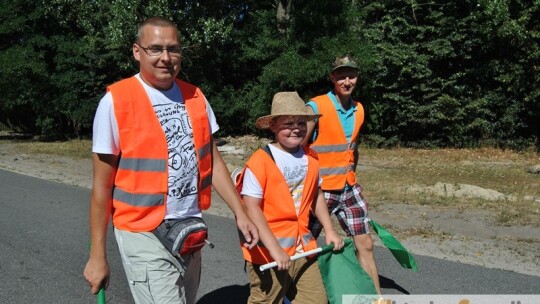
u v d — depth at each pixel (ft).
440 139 55.62
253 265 11.57
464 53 53.93
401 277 17.85
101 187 9.15
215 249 21.31
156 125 9.27
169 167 9.31
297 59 55.52
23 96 67.21
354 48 53.93
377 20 58.13
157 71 9.29
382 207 28.17
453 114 53.47
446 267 18.83
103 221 9.21
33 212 27.71
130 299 16.35
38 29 68.39
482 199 29.81
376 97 55.67
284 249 11.54
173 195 9.38
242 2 66.74
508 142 53.93
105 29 58.85
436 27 53.93
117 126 9.05
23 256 20.39
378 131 57.11
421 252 20.62
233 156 51.93
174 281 9.19
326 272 11.78
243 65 67.05
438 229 23.76
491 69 52.44
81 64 68.08
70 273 18.60
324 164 14.85
